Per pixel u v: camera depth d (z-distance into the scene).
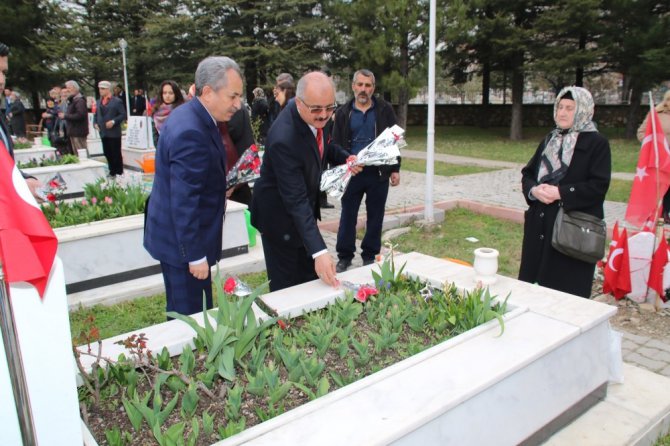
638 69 16.98
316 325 2.65
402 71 18.88
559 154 3.43
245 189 5.69
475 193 9.32
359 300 2.90
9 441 1.59
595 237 3.28
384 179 5.02
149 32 24.33
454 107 27.91
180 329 2.66
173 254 2.88
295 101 3.03
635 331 4.00
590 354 2.68
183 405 2.07
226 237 5.29
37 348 1.56
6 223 1.43
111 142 10.05
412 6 17.86
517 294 2.96
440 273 3.33
